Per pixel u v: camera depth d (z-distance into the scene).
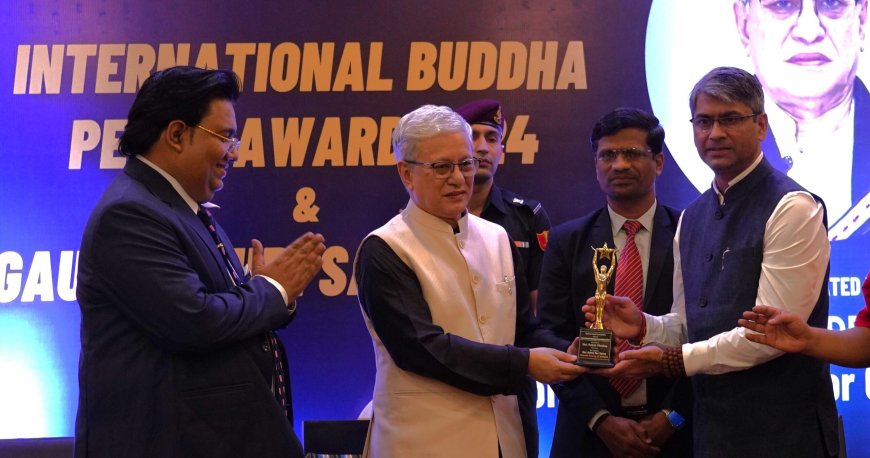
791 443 2.72
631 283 3.33
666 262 3.33
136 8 4.31
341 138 4.30
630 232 3.41
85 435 2.54
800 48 4.29
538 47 4.32
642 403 3.20
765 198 2.82
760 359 2.71
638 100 4.31
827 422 2.76
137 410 2.50
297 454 2.65
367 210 4.31
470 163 2.75
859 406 4.27
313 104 4.30
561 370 2.69
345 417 4.29
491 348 2.64
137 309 2.47
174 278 2.47
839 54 4.29
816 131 4.29
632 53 4.31
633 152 3.36
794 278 2.72
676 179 4.29
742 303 2.79
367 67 4.31
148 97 2.65
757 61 4.30
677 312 3.10
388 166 4.31
